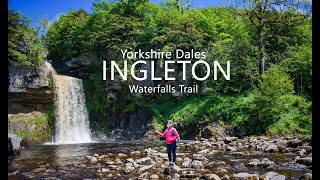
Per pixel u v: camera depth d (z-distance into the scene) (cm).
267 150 1655
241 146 1967
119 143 2883
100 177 1077
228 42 3422
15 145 1825
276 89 2514
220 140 2384
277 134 2400
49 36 4488
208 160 1395
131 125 3781
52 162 1490
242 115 2747
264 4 2986
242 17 3581
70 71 4356
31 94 3278
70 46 4494
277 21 3088
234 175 977
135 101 3838
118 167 1263
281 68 2745
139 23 3872
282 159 1364
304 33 3469
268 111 2527
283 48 3450
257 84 2909
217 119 2920
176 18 3975
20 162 1504
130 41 3812
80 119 3778
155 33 3838
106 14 4122
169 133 1305
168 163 1311
